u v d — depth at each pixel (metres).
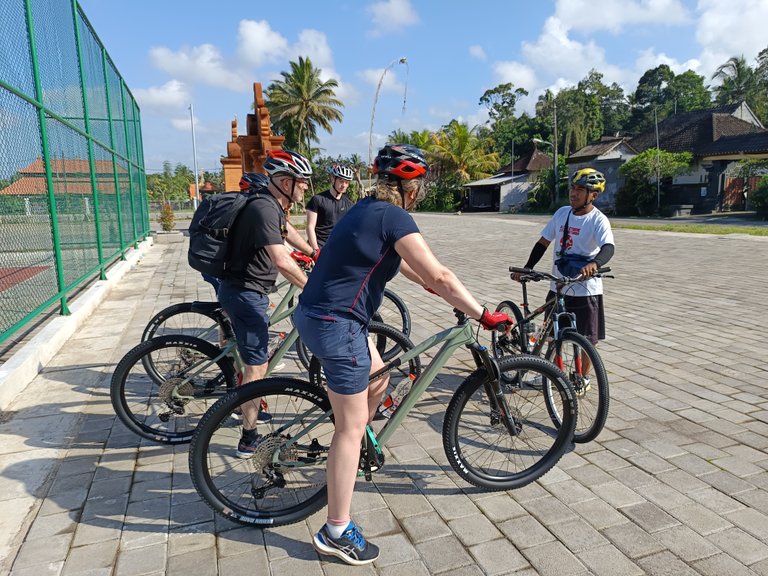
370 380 2.62
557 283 3.58
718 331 5.93
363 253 2.20
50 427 3.70
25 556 2.42
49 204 5.92
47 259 5.84
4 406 4.00
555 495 2.85
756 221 23.11
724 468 3.07
